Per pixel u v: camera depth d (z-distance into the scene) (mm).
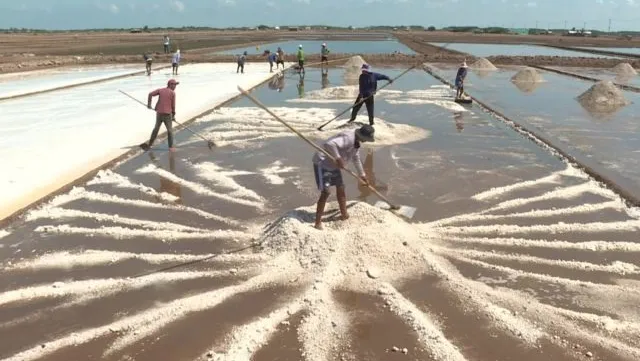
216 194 7023
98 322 4062
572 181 7461
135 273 4852
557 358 3578
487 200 6703
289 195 6957
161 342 3803
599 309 4188
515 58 32219
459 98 15188
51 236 5660
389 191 7086
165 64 29688
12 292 4504
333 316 4098
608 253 5188
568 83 20719
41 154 8836
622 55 37312
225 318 4098
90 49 44688
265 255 5145
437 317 4082
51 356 3641
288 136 10469
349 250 4938
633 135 10633
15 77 22453
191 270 4895
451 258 5074
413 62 30953
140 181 7590
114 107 13859
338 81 21453
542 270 4844
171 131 9281
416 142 9938
